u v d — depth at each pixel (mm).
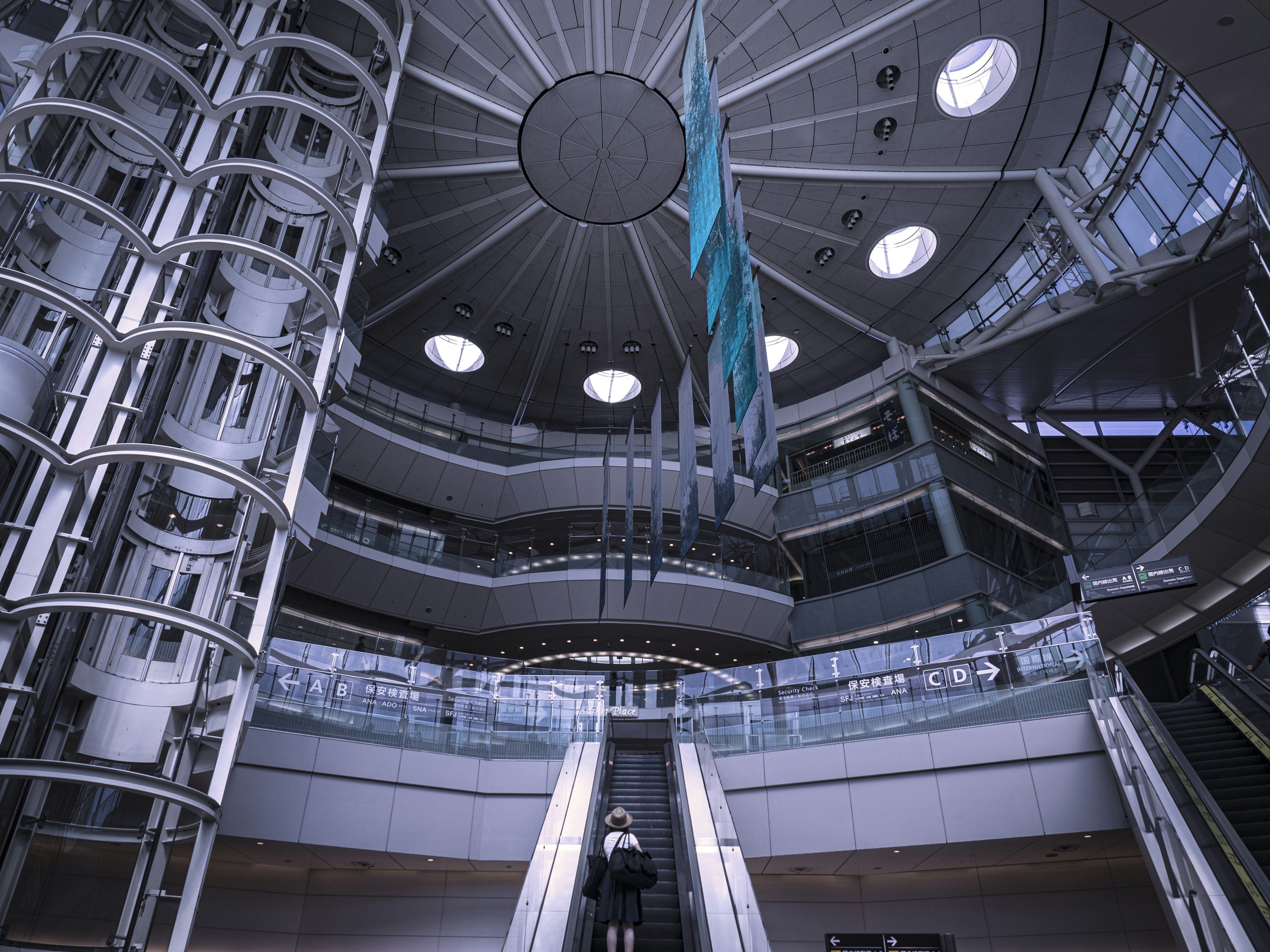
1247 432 16734
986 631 14891
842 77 21438
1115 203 23438
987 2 19906
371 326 28516
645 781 13750
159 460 9742
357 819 13859
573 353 30234
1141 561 20047
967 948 14430
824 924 15039
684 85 12367
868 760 14031
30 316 11844
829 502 28859
